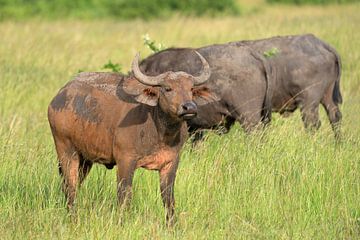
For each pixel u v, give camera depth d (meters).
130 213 28.89
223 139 37.69
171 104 26.83
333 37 64.88
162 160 28.78
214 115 40.25
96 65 60.91
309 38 43.31
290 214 29.81
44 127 42.00
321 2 109.12
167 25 81.81
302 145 35.69
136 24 89.50
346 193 31.55
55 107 30.59
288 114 43.50
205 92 28.08
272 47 42.31
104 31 82.06
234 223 28.80
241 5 113.94
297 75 42.41
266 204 30.44
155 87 27.61
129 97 28.88
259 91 40.09
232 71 39.81
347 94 49.56
